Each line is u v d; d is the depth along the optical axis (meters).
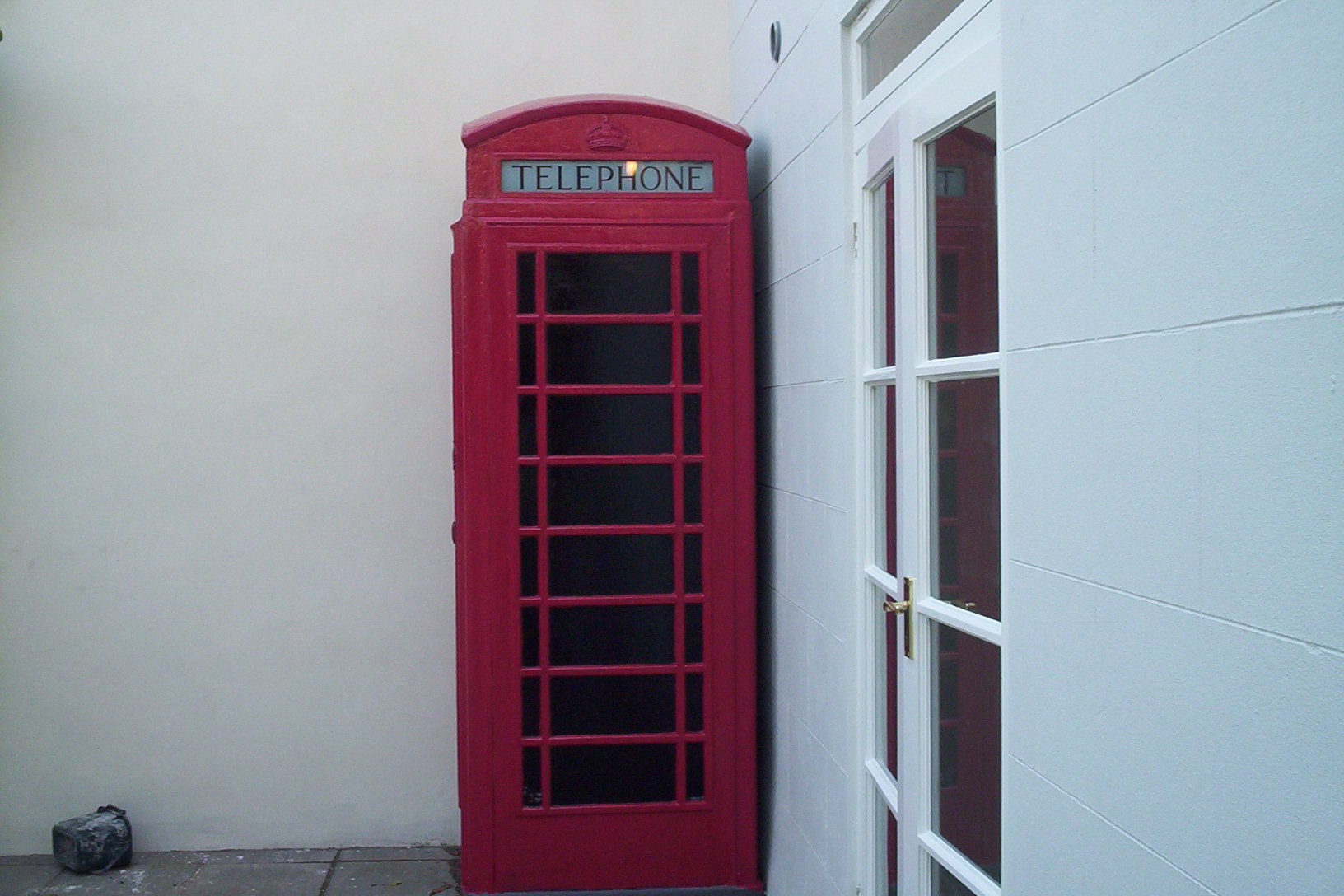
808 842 3.40
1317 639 1.15
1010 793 1.90
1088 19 1.60
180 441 4.46
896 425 2.52
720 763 3.93
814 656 3.30
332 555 4.52
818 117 3.17
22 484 4.41
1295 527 1.18
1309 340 1.16
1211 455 1.33
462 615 4.05
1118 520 1.53
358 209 4.50
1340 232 1.11
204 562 4.48
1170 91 1.40
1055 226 1.71
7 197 4.39
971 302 2.12
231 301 4.47
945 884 2.31
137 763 4.48
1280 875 1.21
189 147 4.45
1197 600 1.36
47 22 4.40
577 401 3.84
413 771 4.54
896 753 2.67
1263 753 1.23
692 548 3.91
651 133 3.84
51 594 4.43
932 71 2.29
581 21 4.55
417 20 4.52
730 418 3.86
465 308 3.79
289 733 4.52
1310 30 1.15
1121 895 1.54
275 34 4.47
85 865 4.22
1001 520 1.92
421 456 4.53
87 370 4.43
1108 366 1.56
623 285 3.83
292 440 4.50
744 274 3.84
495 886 3.90
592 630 3.90
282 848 4.52
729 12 4.59
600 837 3.92
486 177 3.81
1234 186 1.28
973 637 2.13
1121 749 1.53
